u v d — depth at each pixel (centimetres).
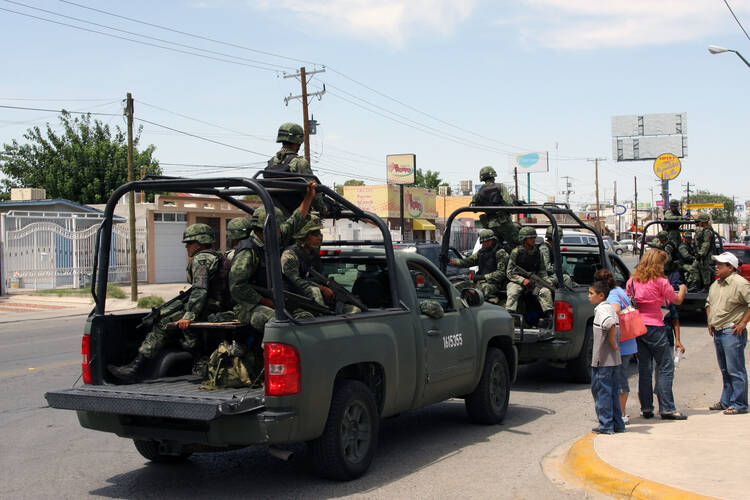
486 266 1072
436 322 683
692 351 1316
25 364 1183
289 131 690
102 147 5053
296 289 584
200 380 586
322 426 532
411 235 4712
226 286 596
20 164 5094
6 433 747
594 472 551
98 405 520
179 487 570
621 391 725
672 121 6612
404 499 528
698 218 1661
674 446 625
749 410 815
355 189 4516
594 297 711
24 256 2666
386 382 603
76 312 2153
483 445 692
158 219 3272
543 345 969
